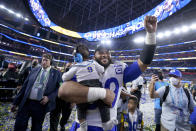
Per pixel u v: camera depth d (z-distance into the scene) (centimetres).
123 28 2686
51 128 268
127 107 223
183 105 197
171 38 3797
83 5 3916
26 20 4044
